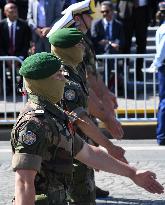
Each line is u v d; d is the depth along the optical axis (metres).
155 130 17.28
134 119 17.27
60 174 6.46
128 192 12.41
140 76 20.09
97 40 20.05
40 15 18.56
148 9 21.61
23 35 19.89
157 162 14.73
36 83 6.38
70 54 8.50
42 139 6.21
